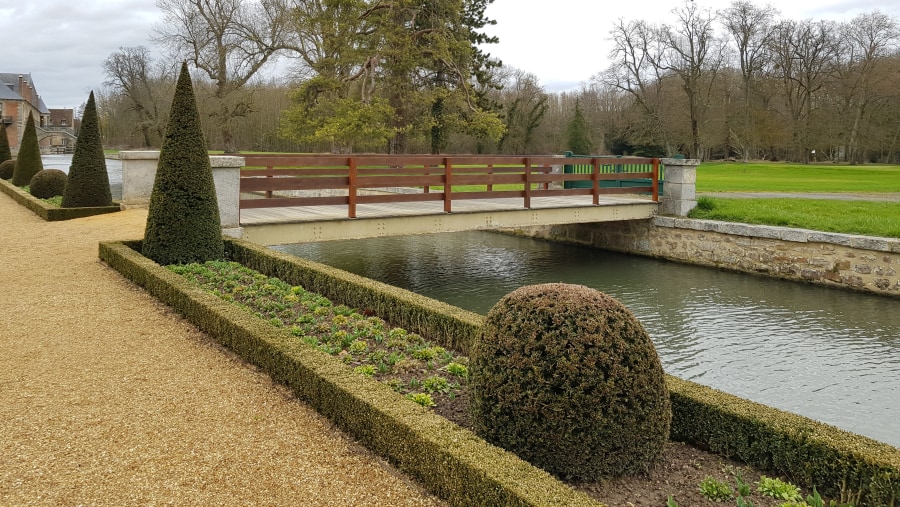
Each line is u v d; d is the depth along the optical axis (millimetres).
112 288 7270
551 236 17234
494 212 11875
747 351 7555
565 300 3246
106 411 3949
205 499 2953
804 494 3037
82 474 3152
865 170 30562
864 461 2830
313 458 3391
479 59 29531
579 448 3059
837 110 39938
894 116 37875
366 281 6578
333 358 4320
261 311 6086
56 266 8414
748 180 24547
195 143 8188
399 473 3248
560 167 18875
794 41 40875
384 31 24016
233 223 9297
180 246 8062
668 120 39656
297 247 16047
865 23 38719
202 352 5184
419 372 4598
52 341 5359
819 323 8773
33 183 16828
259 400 4191
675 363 7145
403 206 12625
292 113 24672
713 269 13141
